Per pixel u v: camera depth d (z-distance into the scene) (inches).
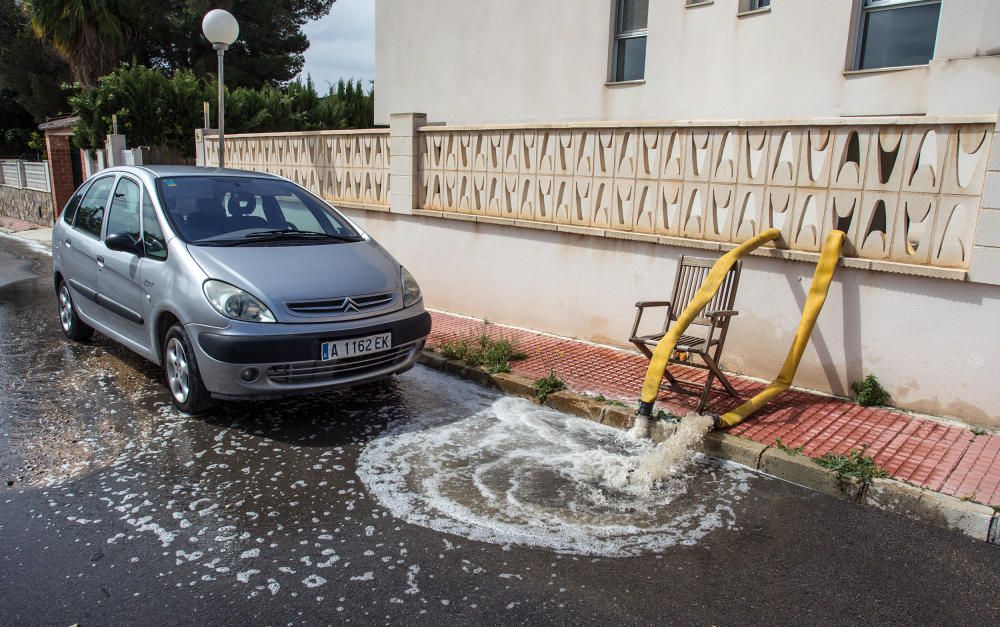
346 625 109.4
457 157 309.9
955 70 238.2
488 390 228.2
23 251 567.8
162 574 122.0
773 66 302.8
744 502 154.9
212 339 177.2
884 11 271.4
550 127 270.1
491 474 164.9
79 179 762.8
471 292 314.5
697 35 329.7
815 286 203.8
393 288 206.5
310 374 184.4
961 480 156.2
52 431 183.5
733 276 204.8
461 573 124.2
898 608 117.1
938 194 187.5
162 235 204.4
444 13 449.7
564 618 112.2
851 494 156.9
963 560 133.0
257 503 147.9
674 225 241.8
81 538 133.2
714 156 227.6
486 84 433.1
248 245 203.9
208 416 195.8
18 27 1126.4
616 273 260.4
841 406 203.3
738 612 115.0
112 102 615.2
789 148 212.4
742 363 231.0
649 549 134.0
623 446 184.7
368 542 133.7
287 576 122.2
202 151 467.8
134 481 156.7
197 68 1023.0
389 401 214.1
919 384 196.7
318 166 386.0
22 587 117.6
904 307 195.6
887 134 192.7
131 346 220.5
